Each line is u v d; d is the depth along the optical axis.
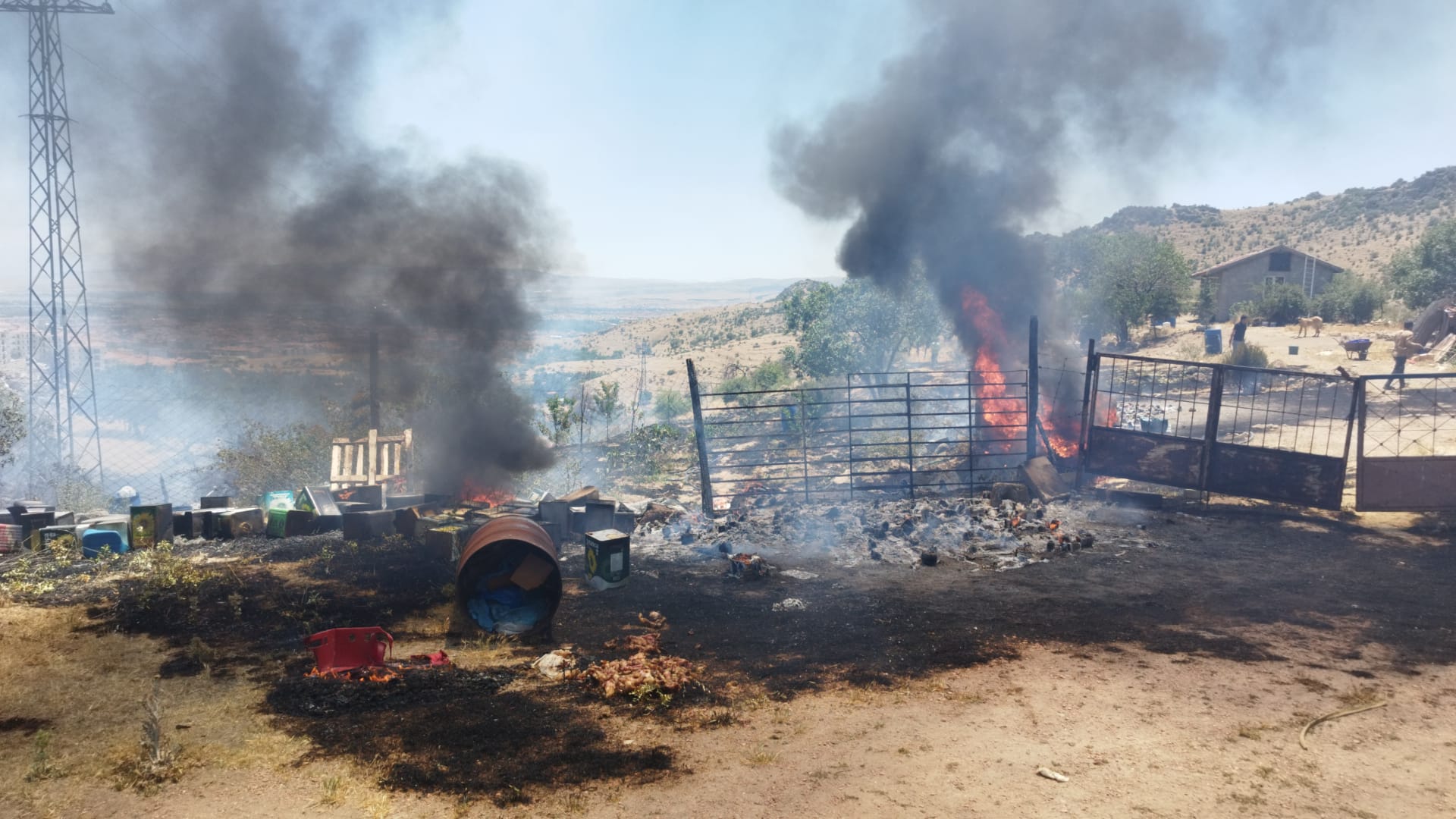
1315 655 7.64
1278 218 116.00
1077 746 5.94
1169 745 5.91
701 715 6.70
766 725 6.48
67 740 6.17
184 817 5.14
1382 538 11.88
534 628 8.70
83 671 7.51
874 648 8.19
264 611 9.30
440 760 5.91
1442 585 9.67
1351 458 15.73
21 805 5.23
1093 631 8.46
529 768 5.79
